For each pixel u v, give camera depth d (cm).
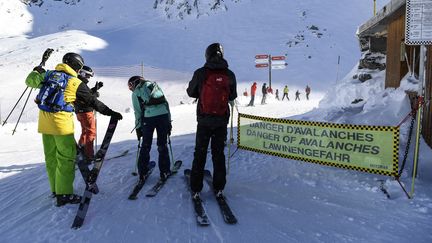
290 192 456
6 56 6644
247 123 572
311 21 8050
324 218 381
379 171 445
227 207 404
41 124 425
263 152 553
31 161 764
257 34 7862
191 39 8119
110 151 766
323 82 5444
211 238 346
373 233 347
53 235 360
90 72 588
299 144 509
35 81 427
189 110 1934
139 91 488
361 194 439
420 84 441
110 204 432
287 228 362
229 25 8650
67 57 441
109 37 8325
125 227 371
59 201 434
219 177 423
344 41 7025
